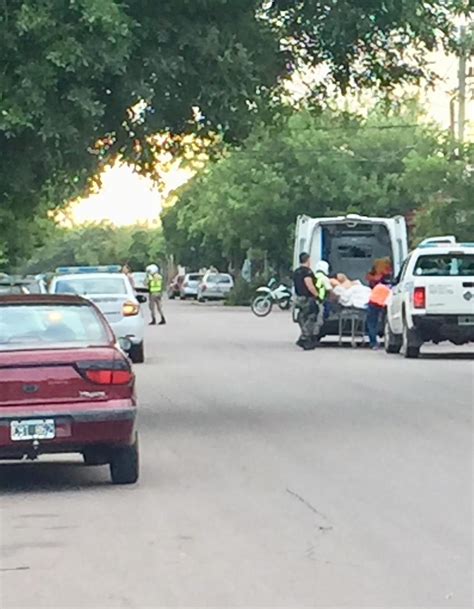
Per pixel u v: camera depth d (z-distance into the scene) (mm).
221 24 16609
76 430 12430
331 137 65000
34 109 15531
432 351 31688
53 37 15297
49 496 12609
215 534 10664
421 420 17766
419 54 18609
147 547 10227
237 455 14891
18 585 9094
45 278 36000
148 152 17984
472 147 48875
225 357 29812
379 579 9078
